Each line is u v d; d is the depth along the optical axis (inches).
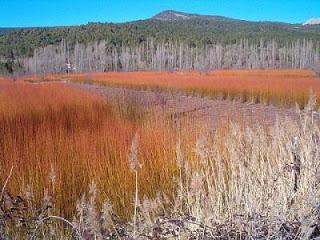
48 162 176.9
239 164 138.4
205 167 145.1
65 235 121.9
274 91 817.5
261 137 167.6
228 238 102.5
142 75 2022.6
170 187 163.6
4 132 244.8
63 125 286.7
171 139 208.8
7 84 938.7
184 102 848.3
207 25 6599.4
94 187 100.2
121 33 4832.7
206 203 117.3
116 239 100.3
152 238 97.6
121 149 192.1
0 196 109.2
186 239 101.2
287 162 145.9
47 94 558.9
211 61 3491.6
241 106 762.8
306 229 102.9
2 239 100.5
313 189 127.7
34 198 141.1
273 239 103.9
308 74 1856.5
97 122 316.5
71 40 4498.0
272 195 122.0
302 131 165.5
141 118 381.4
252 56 3494.1
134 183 164.2
